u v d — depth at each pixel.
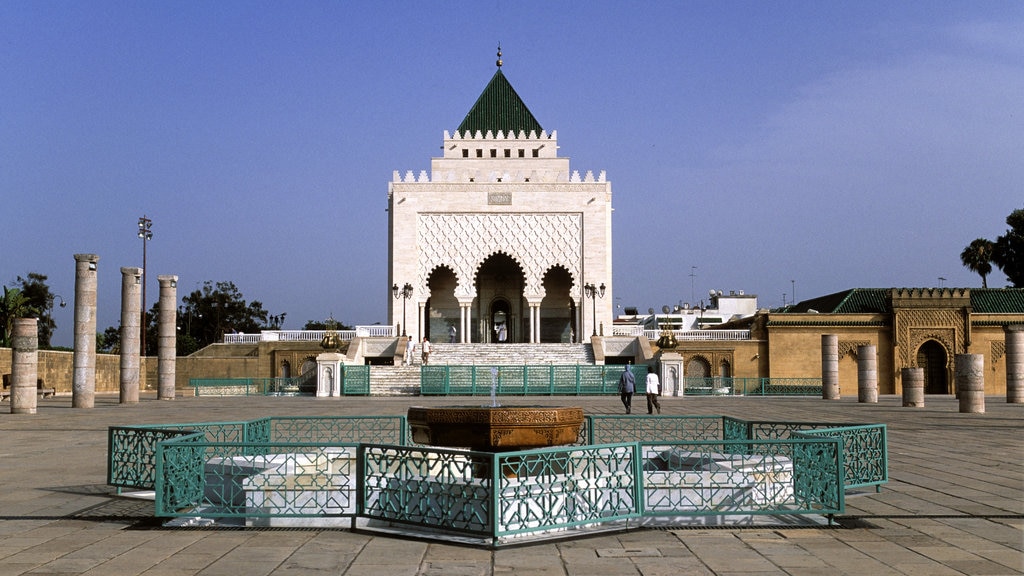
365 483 8.27
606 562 6.82
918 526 8.21
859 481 9.49
